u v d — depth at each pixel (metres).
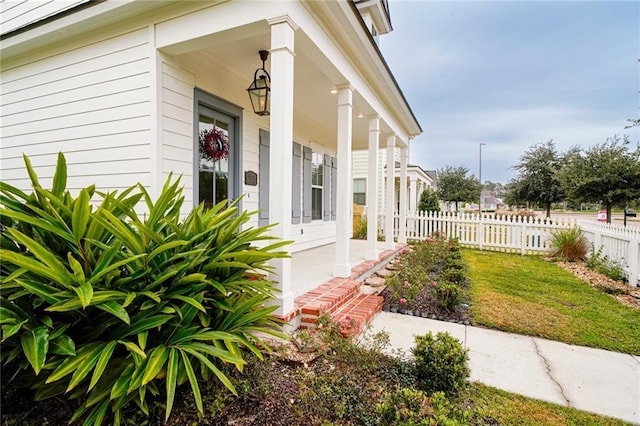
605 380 2.53
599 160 10.42
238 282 2.14
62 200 1.98
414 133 8.31
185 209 3.43
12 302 1.63
